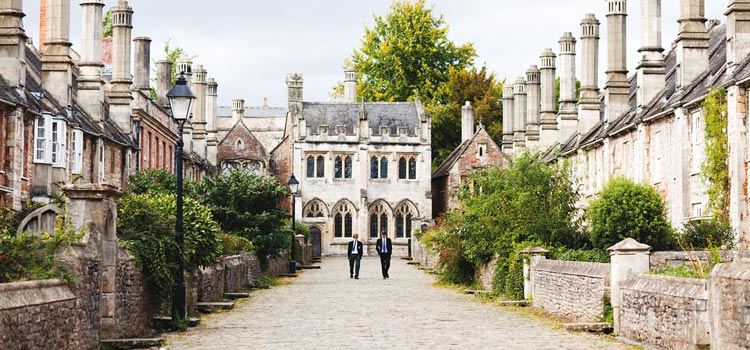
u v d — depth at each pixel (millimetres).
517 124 80188
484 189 39625
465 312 30016
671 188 43688
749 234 35625
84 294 18047
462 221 40938
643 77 48469
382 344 21406
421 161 97625
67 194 19594
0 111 36719
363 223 96438
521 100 80062
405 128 97500
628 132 50062
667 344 19812
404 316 28594
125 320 21516
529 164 39375
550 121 71000
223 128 130375
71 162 44938
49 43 44938
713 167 37375
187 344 21344
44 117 40594
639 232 33938
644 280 21422
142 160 60812
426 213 97250
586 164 57938
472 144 94188
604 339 22250
